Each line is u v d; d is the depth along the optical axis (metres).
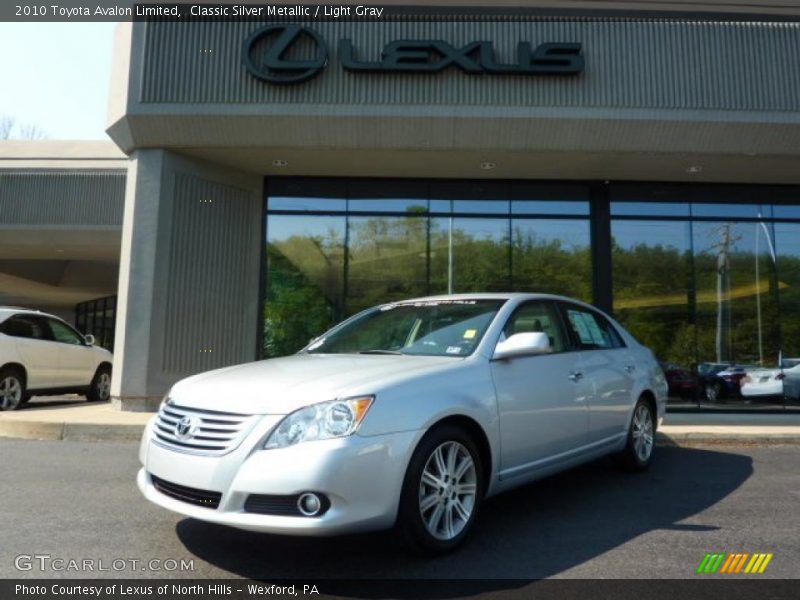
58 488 5.27
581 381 4.83
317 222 11.47
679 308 11.30
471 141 9.96
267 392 3.38
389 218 11.49
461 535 3.68
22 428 8.16
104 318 23.22
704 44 9.95
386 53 9.62
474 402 3.80
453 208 11.51
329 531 3.09
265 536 3.97
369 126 9.77
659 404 6.18
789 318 11.37
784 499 5.04
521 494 5.14
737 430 8.20
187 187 10.40
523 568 3.49
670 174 11.11
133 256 9.91
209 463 3.25
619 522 4.36
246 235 11.17
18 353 10.54
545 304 5.05
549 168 10.88
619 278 11.33
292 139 9.94
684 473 6.01
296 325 11.27
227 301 10.80
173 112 9.67
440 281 11.38
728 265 11.43
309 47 9.81
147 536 3.98
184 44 9.83
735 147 10.01
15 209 14.37
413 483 3.38
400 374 3.63
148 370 9.75
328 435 3.17
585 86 9.78
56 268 19.69
